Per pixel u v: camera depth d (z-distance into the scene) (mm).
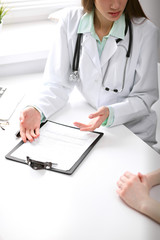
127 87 1437
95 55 1382
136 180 1006
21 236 884
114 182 1055
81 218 935
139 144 1230
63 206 973
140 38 1369
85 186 1042
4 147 1214
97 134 1277
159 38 1434
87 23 1393
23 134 1250
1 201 991
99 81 1416
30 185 1048
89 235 886
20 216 942
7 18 2049
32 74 1800
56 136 1263
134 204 958
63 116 1405
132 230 898
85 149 1192
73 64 1438
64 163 1127
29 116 1315
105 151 1192
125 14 1372
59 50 1460
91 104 1486
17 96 1520
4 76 1766
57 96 1444
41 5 2104
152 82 1413
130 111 1361
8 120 1360
